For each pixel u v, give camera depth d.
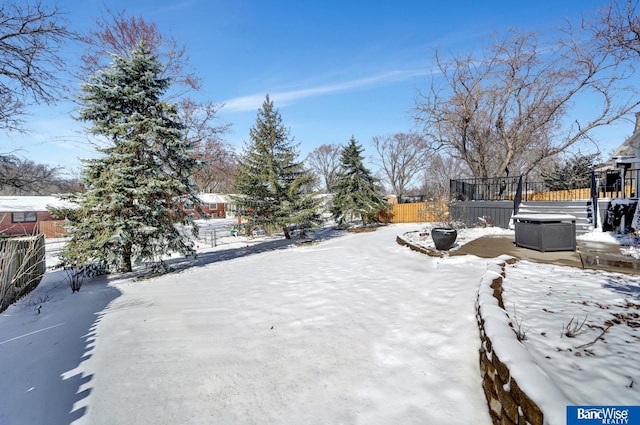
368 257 7.95
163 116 8.63
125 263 8.38
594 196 8.16
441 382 2.41
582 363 1.97
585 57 12.84
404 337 3.18
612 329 2.47
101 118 8.09
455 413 2.08
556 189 19.12
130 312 4.82
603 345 2.21
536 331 2.48
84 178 7.77
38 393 2.70
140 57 8.17
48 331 4.27
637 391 1.65
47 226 23.31
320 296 4.81
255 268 7.92
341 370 2.71
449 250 6.86
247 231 16.20
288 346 3.23
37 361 3.32
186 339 3.62
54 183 12.55
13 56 8.73
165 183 7.98
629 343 2.22
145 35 16.59
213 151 19.61
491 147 17.75
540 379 1.64
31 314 5.18
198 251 13.38
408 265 6.41
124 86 8.27
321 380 2.59
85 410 2.39
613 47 9.72
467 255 6.16
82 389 2.69
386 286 5.00
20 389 2.79
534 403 1.52
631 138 10.15
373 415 2.12
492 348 2.12
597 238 7.16
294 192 14.22
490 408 2.05
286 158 14.08
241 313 4.38
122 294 6.17
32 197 28.45
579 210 8.68
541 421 1.47
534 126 14.89
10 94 9.14
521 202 10.09
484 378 2.29
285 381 2.62
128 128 7.93
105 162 7.94
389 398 2.29
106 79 8.04
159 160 8.57
